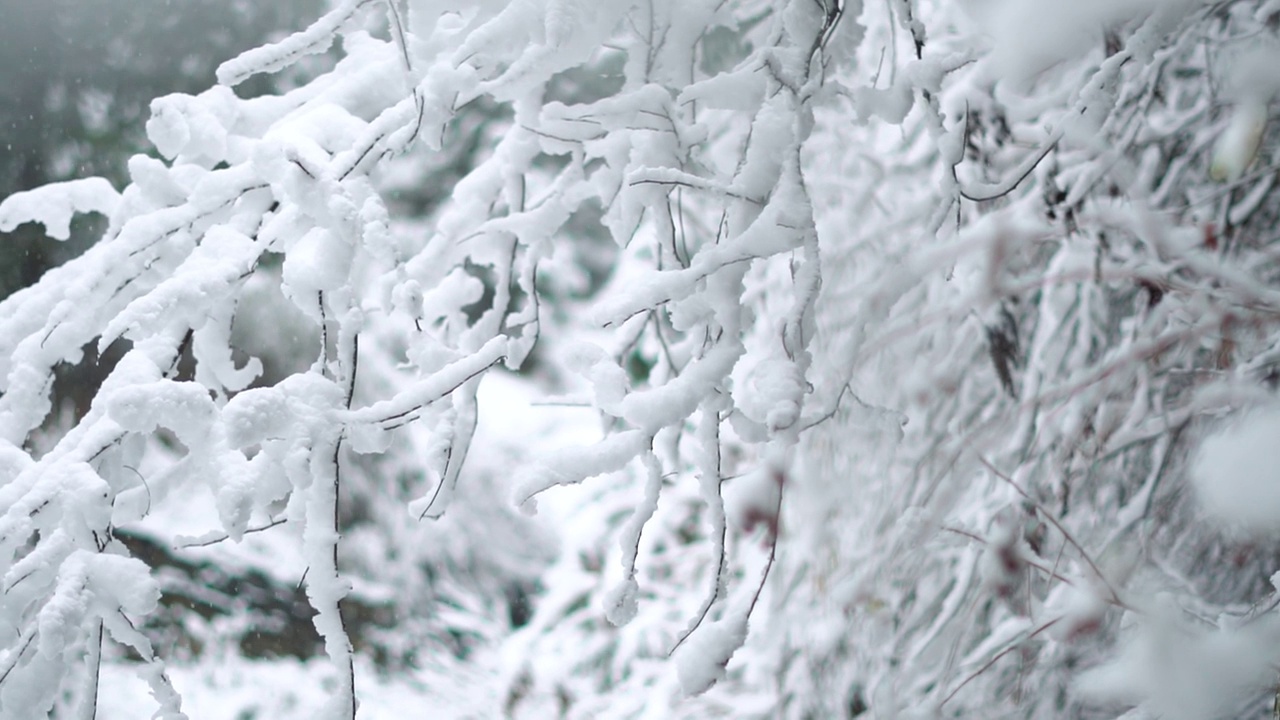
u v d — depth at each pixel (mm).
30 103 6473
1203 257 2908
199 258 2836
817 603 4238
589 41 2811
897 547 3475
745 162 2732
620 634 5363
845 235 3816
